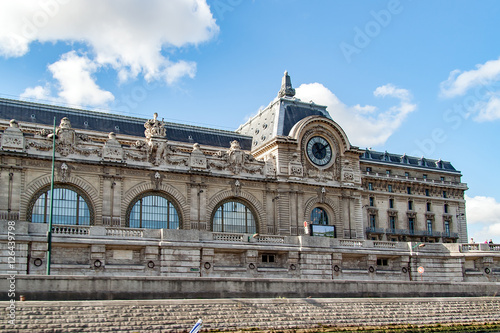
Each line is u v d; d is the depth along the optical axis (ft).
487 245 267.39
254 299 165.89
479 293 213.25
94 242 209.15
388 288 195.62
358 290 189.78
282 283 177.68
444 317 191.62
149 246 217.36
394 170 426.51
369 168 414.41
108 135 278.46
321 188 297.53
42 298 147.84
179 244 221.46
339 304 177.99
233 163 282.36
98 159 252.21
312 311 171.73
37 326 136.05
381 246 263.90
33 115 273.33
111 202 251.19
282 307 168.55
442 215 431.84
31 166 239.09
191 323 152.46
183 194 268.82
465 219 444.55
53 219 239.91
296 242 248.93
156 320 149.48
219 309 159.22
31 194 237.45
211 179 276.21
